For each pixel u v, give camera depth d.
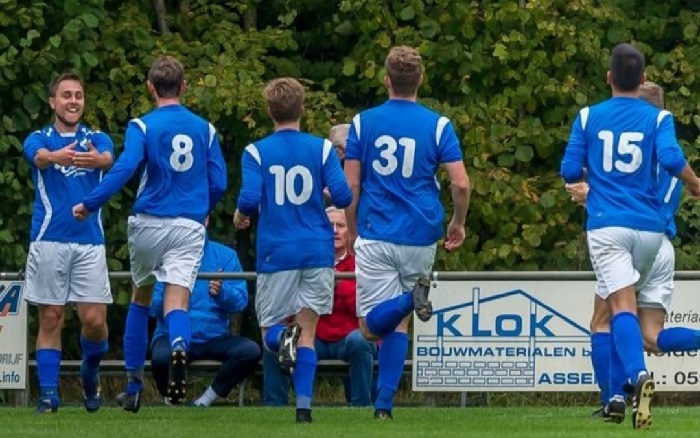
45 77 49.38
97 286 36.47
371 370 42.75
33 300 36.38
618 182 30.33
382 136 32.09
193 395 50.28
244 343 42.66
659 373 42.44
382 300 32.22
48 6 49.69
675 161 29.64
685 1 53.59
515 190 50.28
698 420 33.66
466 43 51.38
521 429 30.56
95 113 49.97
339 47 54.22
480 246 51.09
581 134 30.81
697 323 41.84
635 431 29.84
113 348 52.19
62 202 35.94
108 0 52.38
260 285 32.59
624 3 52.75
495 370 42.41
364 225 32.28
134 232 33.50
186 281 33.25
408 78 32.28
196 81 49.88
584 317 42.28
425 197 32.19
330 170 32.19
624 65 30.64
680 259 50.22
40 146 35.88
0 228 49.28
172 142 33.31
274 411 37.03
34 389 49.09
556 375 42.38
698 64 51.66
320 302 32.47
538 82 50.81
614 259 30.08
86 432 29.31
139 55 50.84
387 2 52.06
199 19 52.88
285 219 32.16
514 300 42.41
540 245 51.22
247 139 51.34
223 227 52.72
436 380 42.47
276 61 52.78
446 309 42.41
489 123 50.62
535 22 50.41
